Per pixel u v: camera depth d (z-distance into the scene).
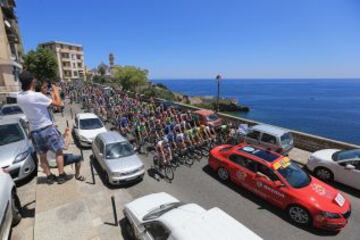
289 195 7.29
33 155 8.56
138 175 9.35
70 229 5.04
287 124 44.97
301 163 11.47
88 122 14.27
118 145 10.20
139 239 5.46
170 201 6.67
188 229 4.29
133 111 19.03
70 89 35.38
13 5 41.94
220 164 9.80
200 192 8.94
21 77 4.46
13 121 9.34
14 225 5.93
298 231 6.88
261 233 6.80
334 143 11.92
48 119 5.06
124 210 6.54
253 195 8.73
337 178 9.33
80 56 92.19
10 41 39.66
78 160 6.13
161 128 14.51
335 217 6.58
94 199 8.29
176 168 11.12
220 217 4.71
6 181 5.48
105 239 6.30
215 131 14.59
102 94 28.08
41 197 5.73
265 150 9.07
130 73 43.69
